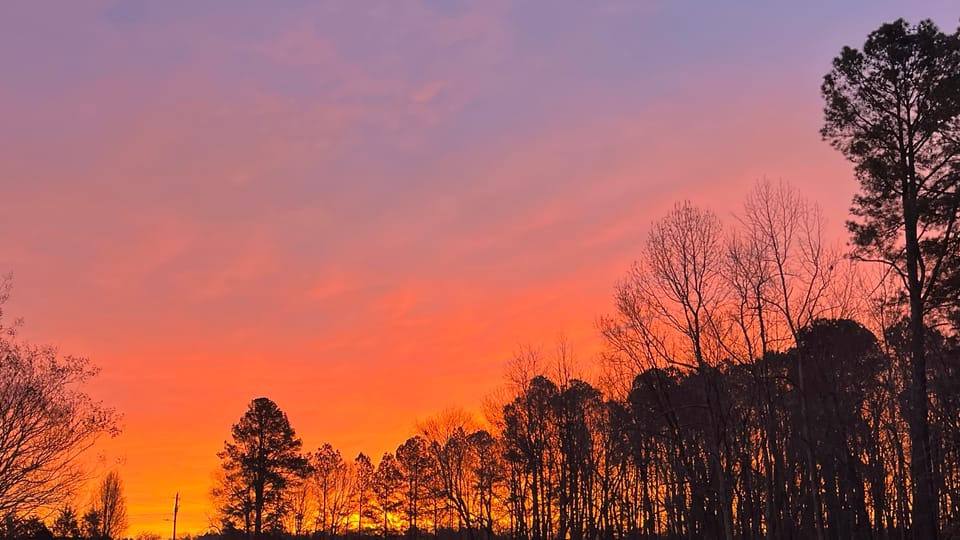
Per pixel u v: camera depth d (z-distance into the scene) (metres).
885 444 48.31
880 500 44.38
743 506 44.16
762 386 46.00
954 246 33.69
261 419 78.12
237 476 76.94
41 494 36.34
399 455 92.12
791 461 46.75
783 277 43.88
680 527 54.84
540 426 63.19
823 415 43.62
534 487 62.34
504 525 70.12
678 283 45.12
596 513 63.06
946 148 34.47
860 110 36.31
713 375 43.69
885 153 35.59
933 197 33.66
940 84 34.00
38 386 36.47
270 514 76.56
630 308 46.28
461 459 71.62
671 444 50.66
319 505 101.12
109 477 102.94
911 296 34.53
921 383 33.94
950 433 35.69
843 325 44.12
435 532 85.38
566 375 64.12
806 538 45.12
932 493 33.25
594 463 61.12
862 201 35.97
